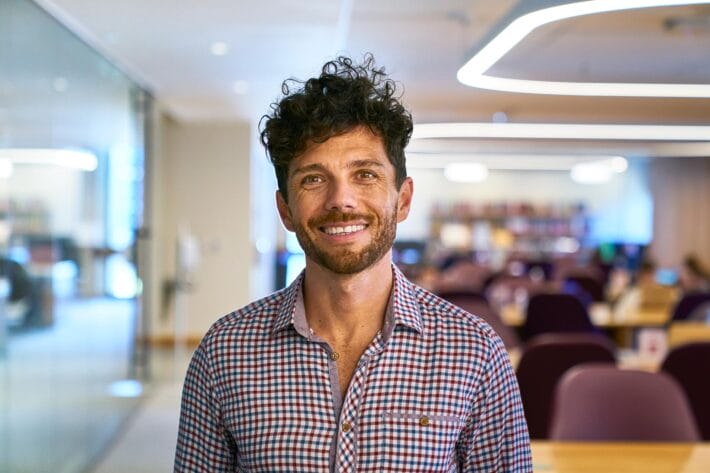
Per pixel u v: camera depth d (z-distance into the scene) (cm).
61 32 445
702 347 362
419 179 1443
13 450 356
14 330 359
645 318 658
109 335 566
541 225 1435
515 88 201
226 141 946
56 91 431
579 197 1444
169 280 948
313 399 130
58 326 434
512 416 134
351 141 126
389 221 128
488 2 358
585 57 409
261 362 132
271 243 1288
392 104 129
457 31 376
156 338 942
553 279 1038
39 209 399
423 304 135
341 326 132
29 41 383
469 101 336
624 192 1428
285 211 136
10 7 349
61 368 440
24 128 371
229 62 593
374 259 127
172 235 945
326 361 131
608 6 161
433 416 128
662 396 279
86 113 500
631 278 911
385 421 128
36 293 394
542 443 268
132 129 665
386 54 394
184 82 683
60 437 439
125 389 623
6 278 345
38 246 397
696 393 363
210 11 444
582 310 593
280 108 130
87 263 503
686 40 363
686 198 1356
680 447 266
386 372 129
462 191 1448
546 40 387
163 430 586
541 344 351
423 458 127
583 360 350
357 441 127
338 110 125
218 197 948
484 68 213
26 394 379
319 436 128
